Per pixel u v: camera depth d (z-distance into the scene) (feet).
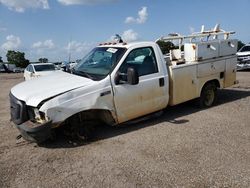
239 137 19.33
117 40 23.11
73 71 21.95
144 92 21.24
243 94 32.96
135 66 20.99
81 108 18.35
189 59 25.49
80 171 15.29
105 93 19.27
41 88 18.89
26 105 18.01
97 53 22.54
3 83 72.13
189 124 22.33
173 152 17.17
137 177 14.42
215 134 19.99
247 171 14.69
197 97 25.80
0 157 17.39
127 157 16.71
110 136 20.25
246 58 56.39
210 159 16.12
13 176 15.05
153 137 19.74
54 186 13.93
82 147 18.47
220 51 27.14
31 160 16.85
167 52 27.45
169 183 13.76
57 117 17.57
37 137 17.17
